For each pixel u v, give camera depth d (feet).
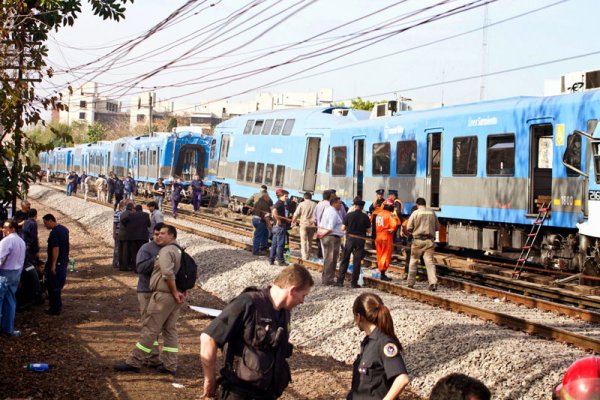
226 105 405.59
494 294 47.39
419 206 49.47
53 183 258.16
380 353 17.20
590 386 11.12
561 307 41.75
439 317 38.42
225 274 59.16
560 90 57.31
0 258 36.55
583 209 49.21
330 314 41.91
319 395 29.19
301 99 375.45
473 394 11.37
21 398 26.63
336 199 54.34
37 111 38.65
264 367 16.44
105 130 348.79
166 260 29.86
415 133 67.41
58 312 43.14
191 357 34.45
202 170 143.95
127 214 62.13
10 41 38.88
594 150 45.75
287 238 63.05
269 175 98.37
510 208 56.39
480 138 59.52
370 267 62.95
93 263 67.41
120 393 27.89
